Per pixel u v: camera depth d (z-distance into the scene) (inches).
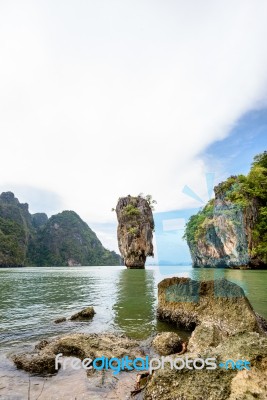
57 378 208.8
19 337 334.0
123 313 467.8
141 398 178.2
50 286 1059.3
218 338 254.2
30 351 277.6
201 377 168.9
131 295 720.3
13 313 493.4
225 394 153.6
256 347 186.7
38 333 352.2
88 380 205.2
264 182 2240.4
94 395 183.0
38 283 1217.4
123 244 3651.6
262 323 328.8
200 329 268.8
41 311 513.0
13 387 193.8
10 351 278.5
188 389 162.1
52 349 264.8
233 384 159.6
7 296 748.0
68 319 428.5
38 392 187.2
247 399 145.7
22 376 212.1
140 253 3543.3
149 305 549.0
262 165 2608.3
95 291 852.6
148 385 174.9
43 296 743.7
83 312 442.9
